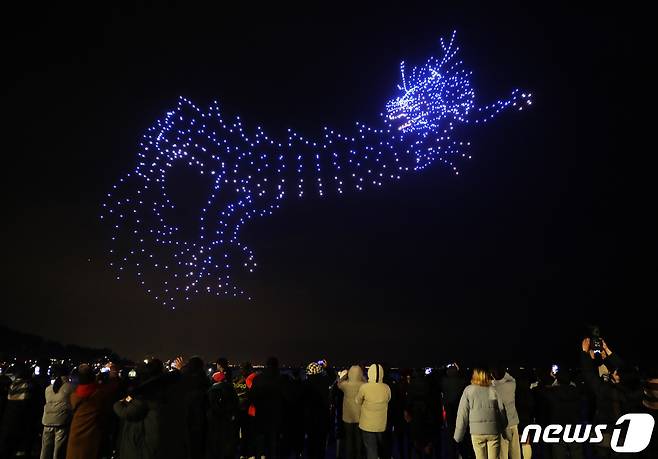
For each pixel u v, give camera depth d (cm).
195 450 688
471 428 690
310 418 949
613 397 620
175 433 671
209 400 794
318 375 973
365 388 860
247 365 1077
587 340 661
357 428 909
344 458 1031
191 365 736
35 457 1086
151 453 638
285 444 928
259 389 873
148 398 650
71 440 761
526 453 871
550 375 947
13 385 1000
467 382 1003
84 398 773
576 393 834
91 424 768
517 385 901
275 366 892
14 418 978
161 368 682
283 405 880
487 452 684
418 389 947
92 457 761
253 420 888
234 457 809
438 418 1005
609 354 652
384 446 859
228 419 808
